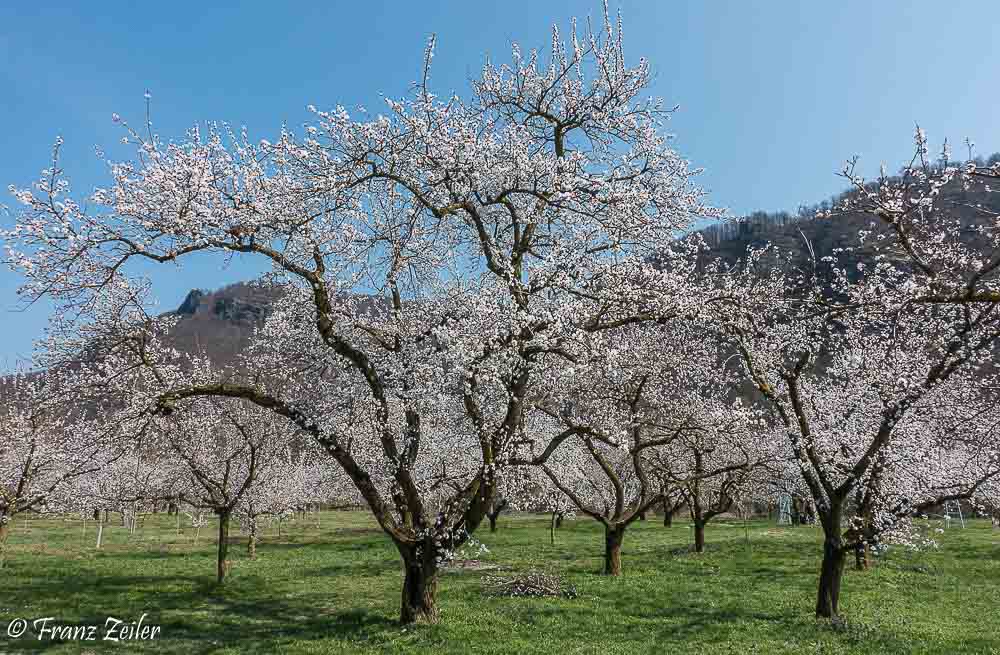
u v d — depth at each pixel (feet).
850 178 30.94
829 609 44.68
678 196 43.57
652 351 62.54
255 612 49.16
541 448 79.20
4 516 62.69
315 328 47.16
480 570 68.64
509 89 47.37
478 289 45.75
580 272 40.47
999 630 41.50
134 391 45.93
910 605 49.29
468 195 42.19
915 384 37.47
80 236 34.24
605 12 45.55
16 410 64.18
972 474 51.62
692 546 89.45
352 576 68.49
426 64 40.16
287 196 37.58
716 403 67.41
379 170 40.19
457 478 73.15
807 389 53.72
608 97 45.19
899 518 40.45
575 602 49.83
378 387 41.73
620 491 65.62
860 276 40.29
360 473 41.78
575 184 40.37
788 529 118.21
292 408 41.14
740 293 42.57
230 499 66.85
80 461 55.06
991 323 32.89
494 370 36.04
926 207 32.14
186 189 34.99
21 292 34.24
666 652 36.35
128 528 143.84
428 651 35.91
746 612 46.42
